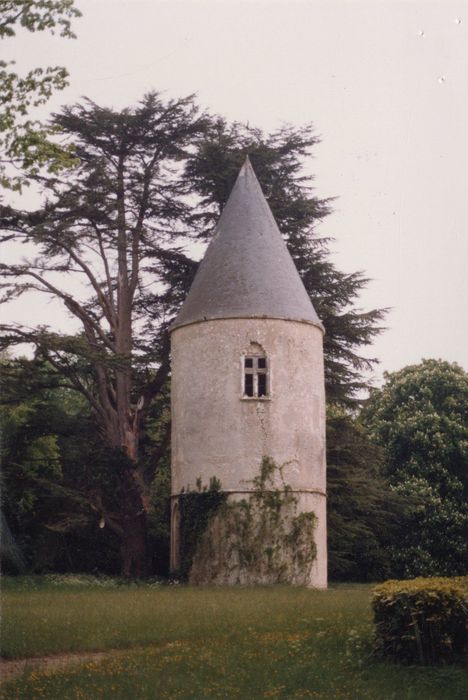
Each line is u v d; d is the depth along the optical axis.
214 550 33.28
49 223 36.31
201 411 34.31
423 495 49.31
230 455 33.66
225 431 33.81
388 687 14.77
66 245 37.78
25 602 24.20
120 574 38.59
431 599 15.94
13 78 22.25
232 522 33.25
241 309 34.28
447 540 49.47
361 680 15.13
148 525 42.16
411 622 16.00
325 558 34.50
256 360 34.22
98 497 37.97
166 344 41.03
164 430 46.03
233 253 35.34
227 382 34.03
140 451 41.84
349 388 42.03
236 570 33.00
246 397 33.84
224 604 23.50
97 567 41.12
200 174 41.62
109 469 38.12
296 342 34.66
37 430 39.16
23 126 22.30
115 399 41.03
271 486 33.44
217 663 16.19
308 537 33.56
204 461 33.94
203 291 35.28
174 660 16.41
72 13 22.33
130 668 15.92
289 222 41.78
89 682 15.05
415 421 51.94
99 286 40.75
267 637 18.27
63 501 37.78
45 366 39.62
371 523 45.47
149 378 41.78
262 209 36.50
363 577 47.72
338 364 41.56
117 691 14.52
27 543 39.00
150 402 41.44
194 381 34.69
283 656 16.64
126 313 41.19
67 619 20.41
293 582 33.03
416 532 49.72
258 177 41.94
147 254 41.56
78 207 37.12
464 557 49.75
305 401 34.53
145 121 40.56
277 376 34.09
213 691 14.56
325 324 40.88
